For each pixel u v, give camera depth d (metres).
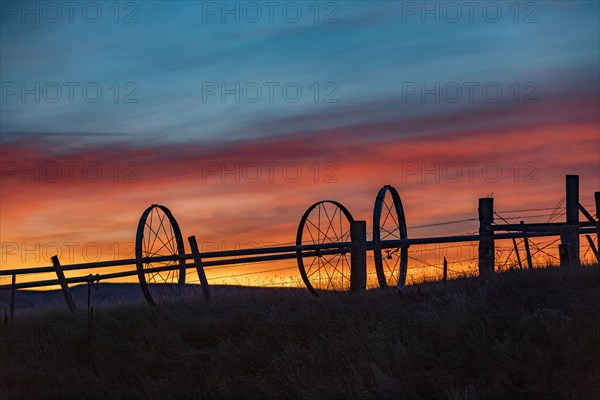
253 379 13.75
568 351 12.27
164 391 13.39
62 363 15.90
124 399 13.26
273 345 15.58
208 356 15.57
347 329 15.22
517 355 12.42
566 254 20.17
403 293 18.75
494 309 15.02
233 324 17.25
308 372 13.41
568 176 21.56
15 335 18.64
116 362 15.66
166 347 16.38
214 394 13.08
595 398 10.88
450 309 15.24
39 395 13.58
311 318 16.61
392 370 12.79
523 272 18.05
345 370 13.33
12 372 15.24
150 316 19.30
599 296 15.09
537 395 11.30
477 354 12.93
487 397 11.38
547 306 15.05
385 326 14.96
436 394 11.83
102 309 21.48
